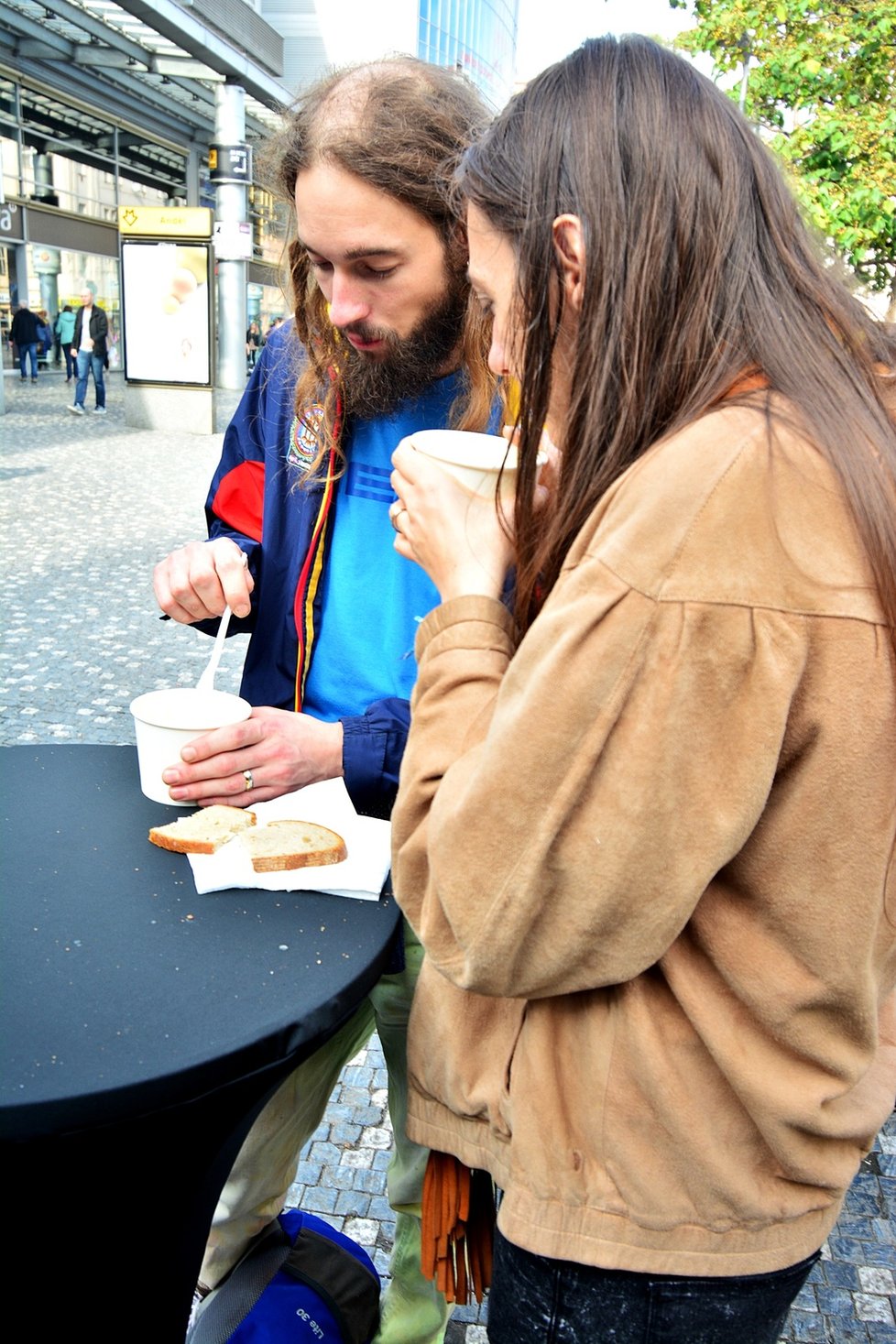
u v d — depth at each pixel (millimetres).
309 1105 1469
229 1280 1516
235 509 1586
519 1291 955
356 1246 1658
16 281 18016
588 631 733
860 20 5789
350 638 1466
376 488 1450
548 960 796
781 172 849
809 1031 813
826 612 717
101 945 1018
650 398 784
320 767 1248
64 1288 999
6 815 1260
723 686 717
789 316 786
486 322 1225
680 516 720
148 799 1318
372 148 1159
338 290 1259
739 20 5902
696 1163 851
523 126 837
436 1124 1083
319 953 1032
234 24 15070
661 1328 903
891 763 741
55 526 7016
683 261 771
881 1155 2211
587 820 744
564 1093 906
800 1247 899
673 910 752
